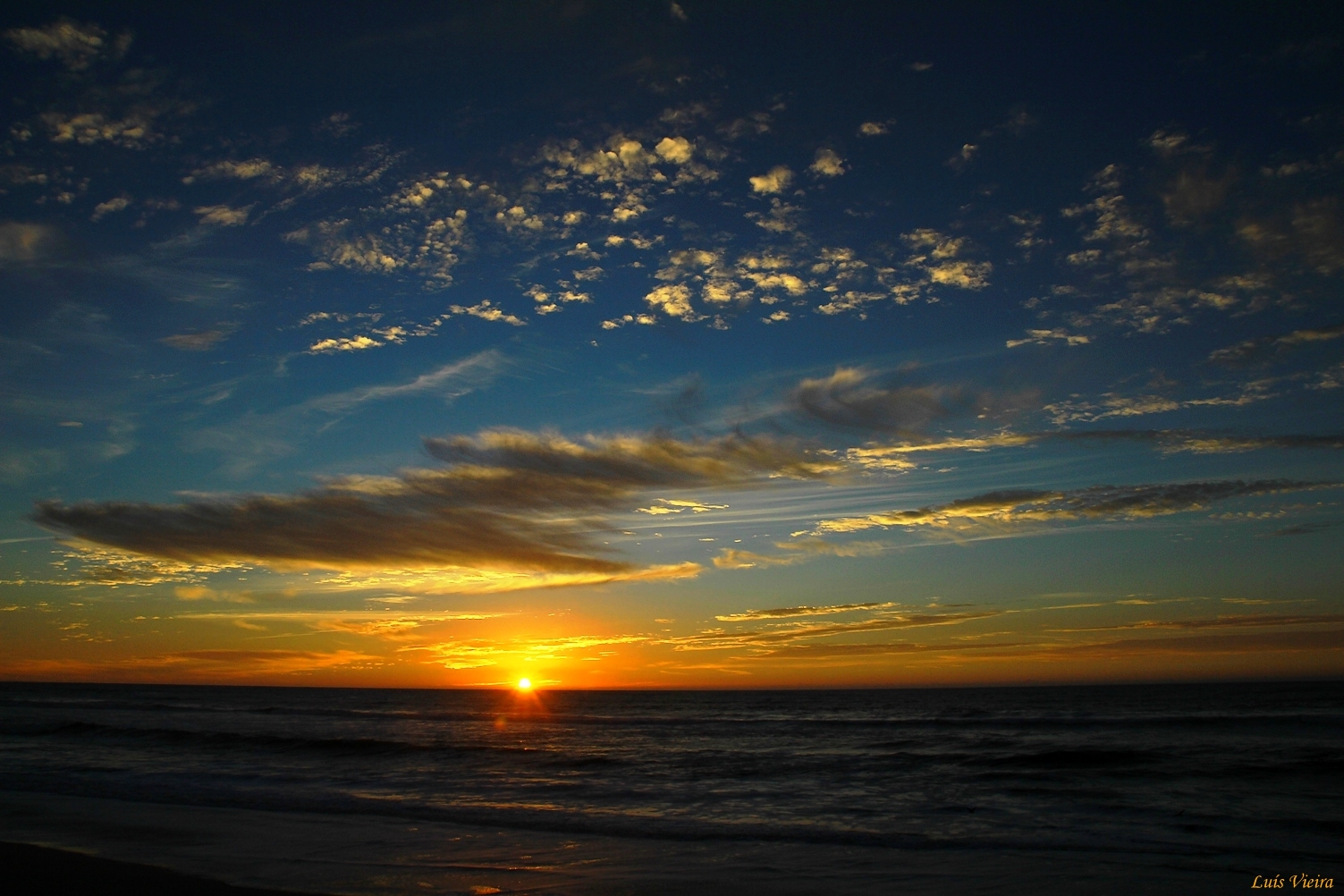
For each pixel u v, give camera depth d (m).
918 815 17.23
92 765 25.77
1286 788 20.16
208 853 13.05
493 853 13.12
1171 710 51.59
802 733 40.50
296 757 28.25
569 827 15.55
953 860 12.62
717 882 11.19
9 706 68.88
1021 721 44.84
